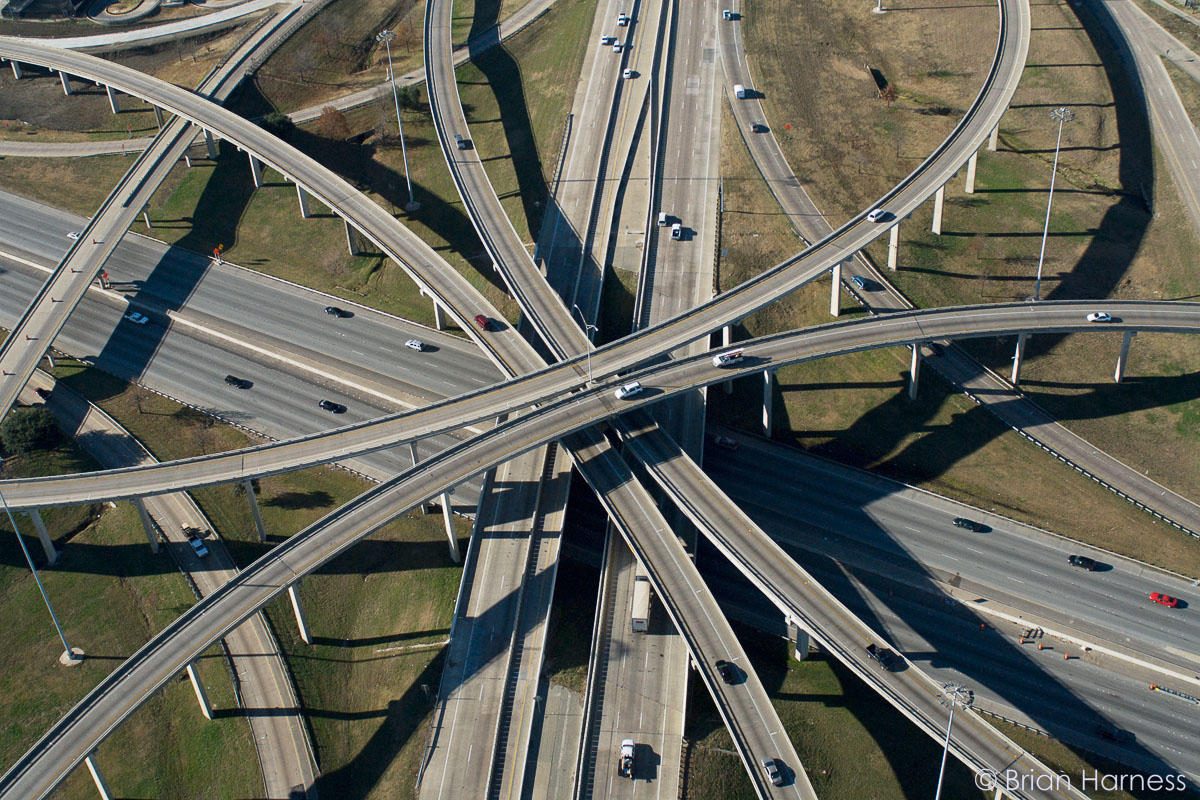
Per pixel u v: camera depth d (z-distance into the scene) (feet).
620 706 518.78
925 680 479.00
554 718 522.88
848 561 589.73
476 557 583.17
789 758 461.78
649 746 503.20
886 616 561.84
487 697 526.98
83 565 604.08
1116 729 508.12
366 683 550.36
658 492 622.54
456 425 593.42
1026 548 590.55
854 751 506.89
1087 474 620.49
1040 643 546.26
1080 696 523.29
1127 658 536.42
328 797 504.84
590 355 628.69
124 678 499.10
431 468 574.97
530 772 501.15
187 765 519.19
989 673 534.78
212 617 520.01
